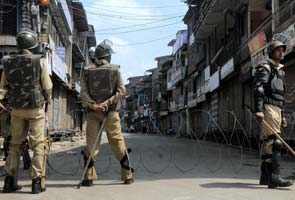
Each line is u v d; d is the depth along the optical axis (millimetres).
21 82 6055
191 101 45656
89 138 6727
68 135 32406
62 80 30938
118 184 6871
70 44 41344
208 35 36875
